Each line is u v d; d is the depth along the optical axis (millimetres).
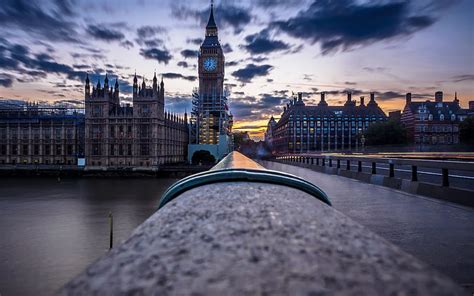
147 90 119438
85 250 37031
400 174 16188
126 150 118250
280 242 985
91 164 118500
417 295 637
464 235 4500
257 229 1112
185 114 169375
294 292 657
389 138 117062
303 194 1827
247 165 3311
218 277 749
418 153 48750
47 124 127188
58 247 38000
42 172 118125
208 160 132375
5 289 26266
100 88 123188
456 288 682
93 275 849
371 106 189500
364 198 7855
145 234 1169
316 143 178875
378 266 814
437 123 128250
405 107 136250
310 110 184750
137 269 848
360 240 1037
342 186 11000
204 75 176125
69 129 127562
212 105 161125
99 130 119000
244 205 1449
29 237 42281
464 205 6730
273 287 684
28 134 127562
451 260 3539
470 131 76562
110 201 70938
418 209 6391
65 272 30188
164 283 738
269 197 1622
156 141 117750
